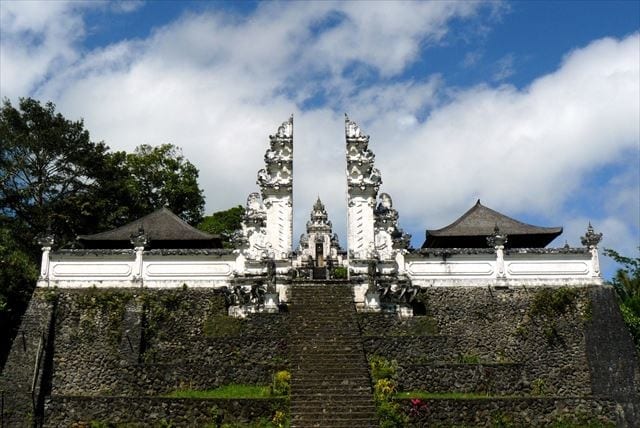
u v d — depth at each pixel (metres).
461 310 33.19
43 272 32.69
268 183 35.38
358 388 24.94
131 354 30.30
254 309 32.50
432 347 29.00
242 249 34.16
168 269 33.44
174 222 37.97
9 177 45.00
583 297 32.44
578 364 31.09
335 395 24.53
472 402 25.27
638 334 36.84
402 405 24.89
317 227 44.78
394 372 26.88
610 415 26.14
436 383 26.94
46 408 25.83
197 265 33.69
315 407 23.95
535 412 25.73
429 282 33.84
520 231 36.78
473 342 32.47
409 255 34.31
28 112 46.69
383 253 34.84
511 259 33.84
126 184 50.44
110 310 31.69
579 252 33.62
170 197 55.53
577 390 30.53
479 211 38.91
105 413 25.48
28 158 46.25
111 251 33.25
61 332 31.30
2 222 43.59
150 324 31.78
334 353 26.83
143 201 53.44
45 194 46.38
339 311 29.78
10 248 37.81
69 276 32.84
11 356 29.92
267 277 32.81
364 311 32.44
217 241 37.53
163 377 27.20
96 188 48.00
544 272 33.50
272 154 35.91
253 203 35.31
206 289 33.22
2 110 46.31
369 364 27.31
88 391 29.97
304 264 42.19
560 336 31.70
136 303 31.97
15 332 35.22
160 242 36.44
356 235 35.06
